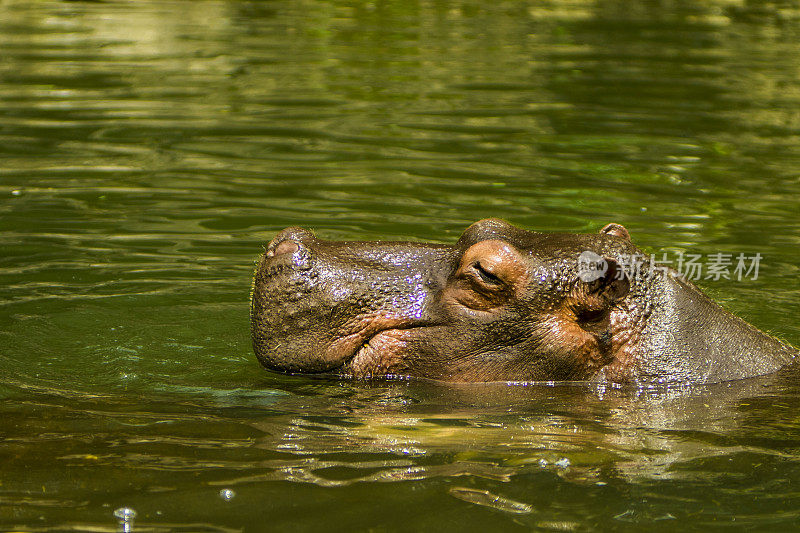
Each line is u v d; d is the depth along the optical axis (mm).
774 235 20578
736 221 21422
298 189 23125
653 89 34688
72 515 8891
